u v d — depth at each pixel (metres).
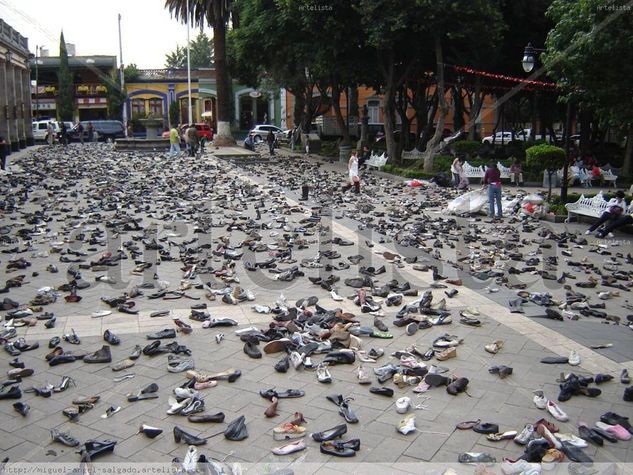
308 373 5.73
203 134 44.38
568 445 4.38
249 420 4.86
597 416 4.95
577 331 6.87
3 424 4.77
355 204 16.08
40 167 23.81
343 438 4.55
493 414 4.98
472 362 6.01
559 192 19.56
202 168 24.45
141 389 5.28
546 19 23.89
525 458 4.23
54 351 5.99
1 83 30.06
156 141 34.91
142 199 15.88
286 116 54.00
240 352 6.16
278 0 24.44
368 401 5.19
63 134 37.91
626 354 6.24
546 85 23.34
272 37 27.31
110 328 6.76
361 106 45.97
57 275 8.74
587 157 24.34
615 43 11.81
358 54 26.08
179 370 5.69
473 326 6.97
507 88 27.55
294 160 31.02
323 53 25.02
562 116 32.22
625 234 13.13
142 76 55.53
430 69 27.52
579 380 5.41
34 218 12.70
